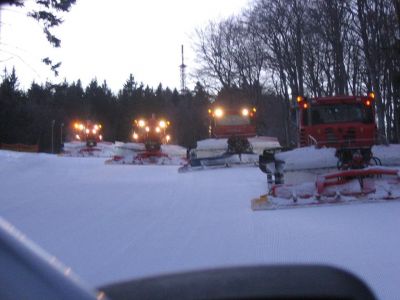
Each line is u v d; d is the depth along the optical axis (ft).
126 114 418.92
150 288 9.14
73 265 29.40
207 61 208.44
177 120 311.47
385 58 136.67
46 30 94.53
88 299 5.87
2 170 92.68
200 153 109.81
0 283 5.56
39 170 96.58
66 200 57.16
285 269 9.97
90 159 128.88
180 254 31.63
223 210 48.83
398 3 113.91
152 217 45.50
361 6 135.95
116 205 53.21
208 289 8.74
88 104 409.90
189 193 62.39
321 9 156.35
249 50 198.80
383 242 33.22
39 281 5.72
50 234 38.37
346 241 33.91
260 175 81.82
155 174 90.27
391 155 63.57
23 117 238.89
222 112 115.03
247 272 9.78
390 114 165.89
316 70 180.24
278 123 225.76
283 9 176.55
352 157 60.13
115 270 28.27
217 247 33.22
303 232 37.29
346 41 164.55
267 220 42.88
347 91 153.89
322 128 68.95
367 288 9.72
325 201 49.19
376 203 49.03
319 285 8.94
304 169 56.24
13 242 5.82
